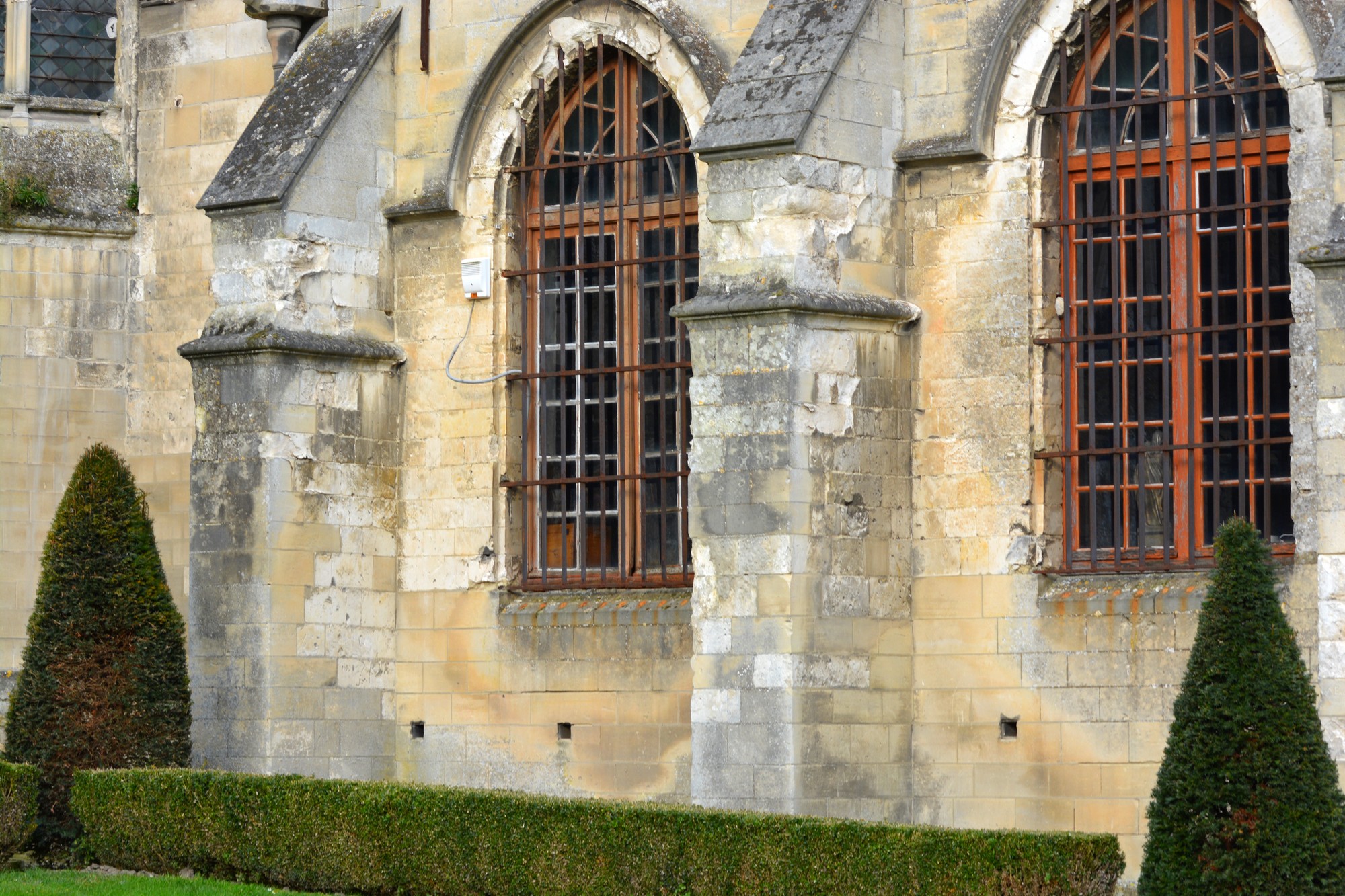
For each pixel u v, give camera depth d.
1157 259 26.16
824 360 26.16
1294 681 21.03
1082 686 25.95
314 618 29.59
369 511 30.38
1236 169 25.42
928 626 26.91
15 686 28.42
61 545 28.00
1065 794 25.95
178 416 33.31
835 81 26.44
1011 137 26.77
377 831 24.98
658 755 28.58
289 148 30.00
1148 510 26.17
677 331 28.92
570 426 30.05
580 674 29.23
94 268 33.72
